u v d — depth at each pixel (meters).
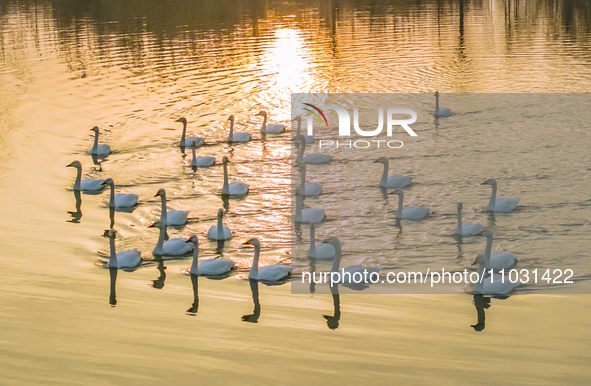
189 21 71.19
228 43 56.91
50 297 17.84
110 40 58.03
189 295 18.09
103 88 41.72
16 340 15.74
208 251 20.78
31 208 24.20
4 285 18.44
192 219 23.23
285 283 18.84
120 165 29.03
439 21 70.19
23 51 53.16
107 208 24.39
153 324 16.50
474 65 46.94
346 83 42.62
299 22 70.69
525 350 15.14
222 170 28.39
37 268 19.55
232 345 15.50
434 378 14.11
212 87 41.91
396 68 46.50
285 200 24.98
